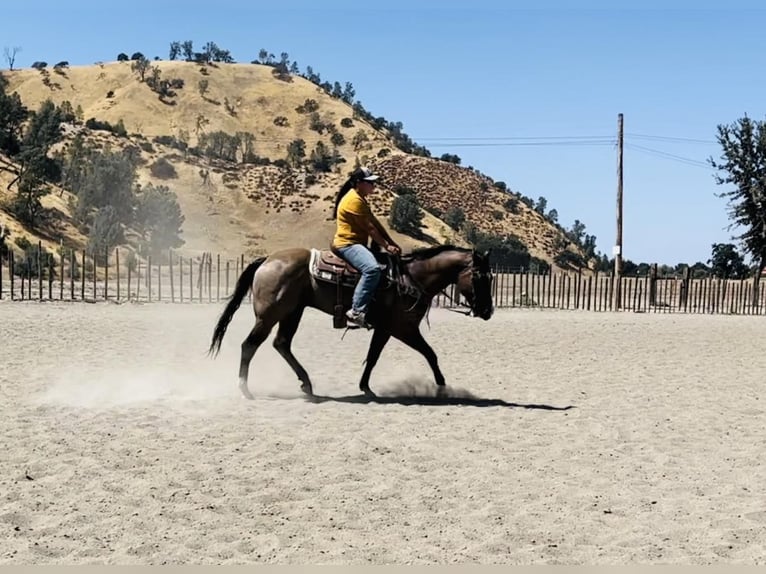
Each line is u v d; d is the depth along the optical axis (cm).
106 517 675
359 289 1150
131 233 7175
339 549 618
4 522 660
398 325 1194
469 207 12950
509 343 1978
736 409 1200
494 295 3500
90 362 1497
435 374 1227
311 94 17575
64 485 752
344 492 750
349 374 1444
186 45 19212
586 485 790
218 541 631
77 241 6325
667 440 984
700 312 3612
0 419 1009
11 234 5634
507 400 1230
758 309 3762
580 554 616
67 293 3212
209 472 801
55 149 10044
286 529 656
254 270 1197
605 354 1827
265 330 1170
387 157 14412
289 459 852
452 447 921
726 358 1822
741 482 812
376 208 10406
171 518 677
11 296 2770
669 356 1830
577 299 3472
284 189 10631
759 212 4950
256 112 16962
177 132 15612
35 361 1491
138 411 1069
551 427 1040
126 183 7338
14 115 8456
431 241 9931
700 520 695
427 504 723
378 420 1048
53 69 17738
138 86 16775
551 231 13012
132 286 3866
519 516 696
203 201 10056
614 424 1067
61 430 957
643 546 633
